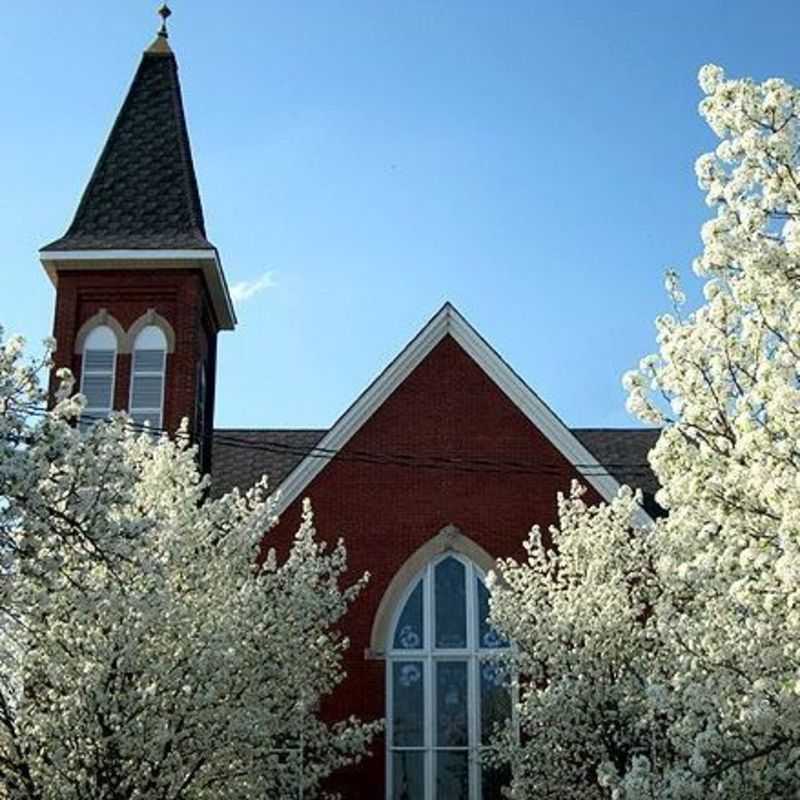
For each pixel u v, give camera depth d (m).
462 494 27.27
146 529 13.99
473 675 25.97
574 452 27.41
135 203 31.30
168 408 28.92
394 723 25.77
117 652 17.02
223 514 20.69
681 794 13.04
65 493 13.59
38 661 17.30
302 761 22.14
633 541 22.22
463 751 25.52
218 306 32.12
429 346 28.31
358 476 27.42
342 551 23.36
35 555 13.34
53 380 29.02
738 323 13.13
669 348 13.30
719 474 13.01
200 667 17.42
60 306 29.69
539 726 21.38
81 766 17.02
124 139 32.62
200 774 18.89
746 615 14.14
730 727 13.39
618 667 21.20
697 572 14.52
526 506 27.12
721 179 12.81
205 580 19.56
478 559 26.73
